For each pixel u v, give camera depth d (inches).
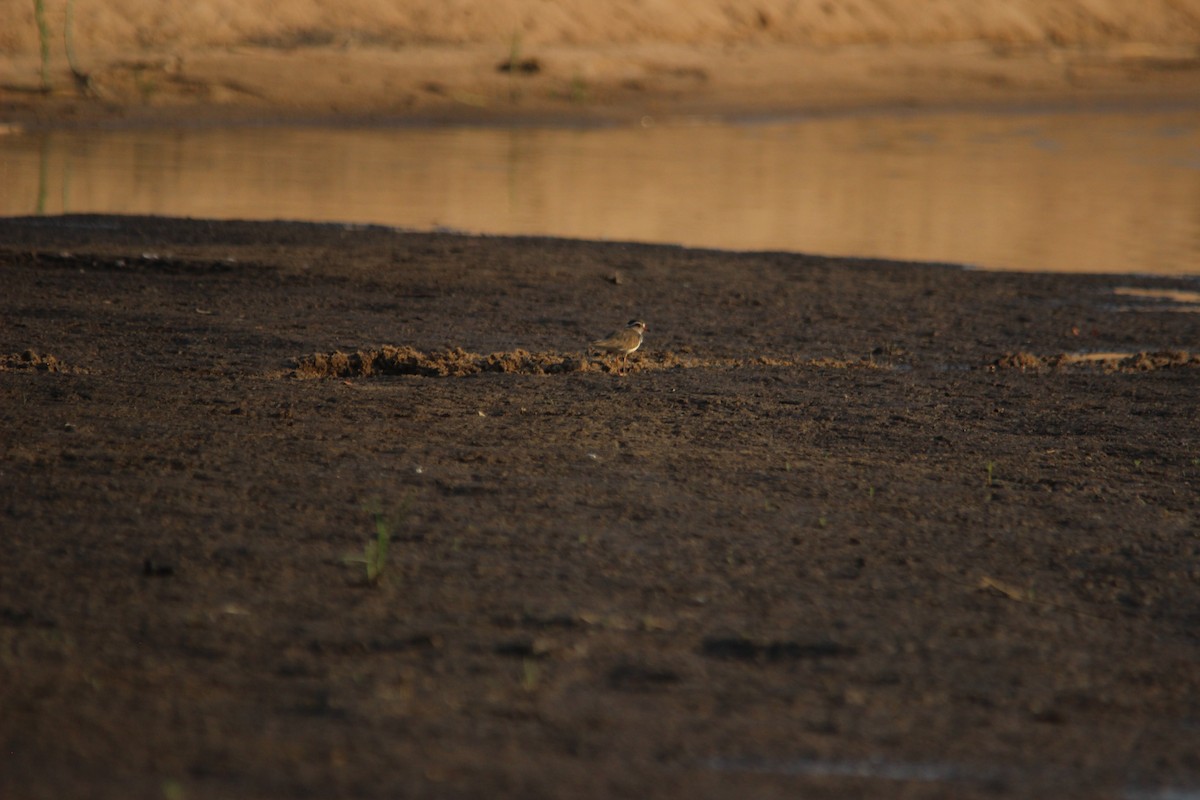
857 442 1392.7
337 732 714.2
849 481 1236.5
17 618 847.7
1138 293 2588.6
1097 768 719.1
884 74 7751.0
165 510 1064.8
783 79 7332.7
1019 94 7588.6
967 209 3754.9
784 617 903.7
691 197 3855.8
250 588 915.4
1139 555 1068.5
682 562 999.0
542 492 1154.7
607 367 1732.3
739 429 1423.5
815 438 1402.6
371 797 645.9
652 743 719.1
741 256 2864.2
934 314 2338.8
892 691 801.6
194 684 767.1
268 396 1486.2
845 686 805.2
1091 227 3479.3
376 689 768.9
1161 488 1262.3
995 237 3289.9
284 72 6314.0
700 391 1609.3
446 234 3024.1
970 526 1119.6
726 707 768.3
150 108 5718.5
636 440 1350.9
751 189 4050.2
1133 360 1968.5
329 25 7229.3
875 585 971.3
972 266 2874.0
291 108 5930.1
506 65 6835.6
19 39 6348.4
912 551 1049.5
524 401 1510.8
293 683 773.9
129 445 1249.4
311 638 837.2
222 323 1979.6
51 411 1371.8
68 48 5954.7
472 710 748.6
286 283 2359.7
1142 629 923.4
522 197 3752.5
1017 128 6225.4
